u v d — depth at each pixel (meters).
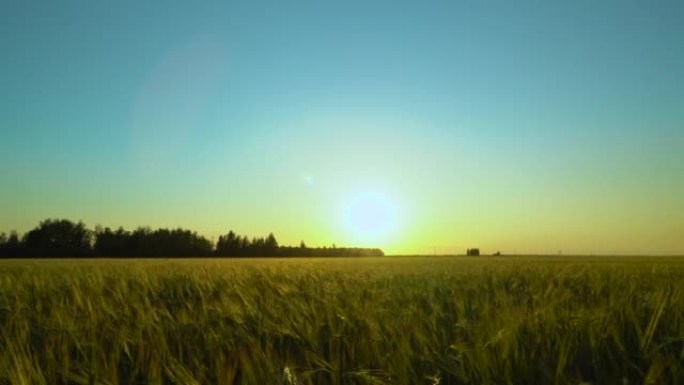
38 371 4.28
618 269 19.44
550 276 15.59
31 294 11.00
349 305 7.93
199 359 4.97
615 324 5.27
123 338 5.39
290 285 11.76
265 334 5.96
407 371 4.31
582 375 4.41
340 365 4.67
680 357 4.37
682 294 7.15
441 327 5.98
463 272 18.39
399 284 13.16
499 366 4.25
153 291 11.18
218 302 8.75
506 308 6.41
